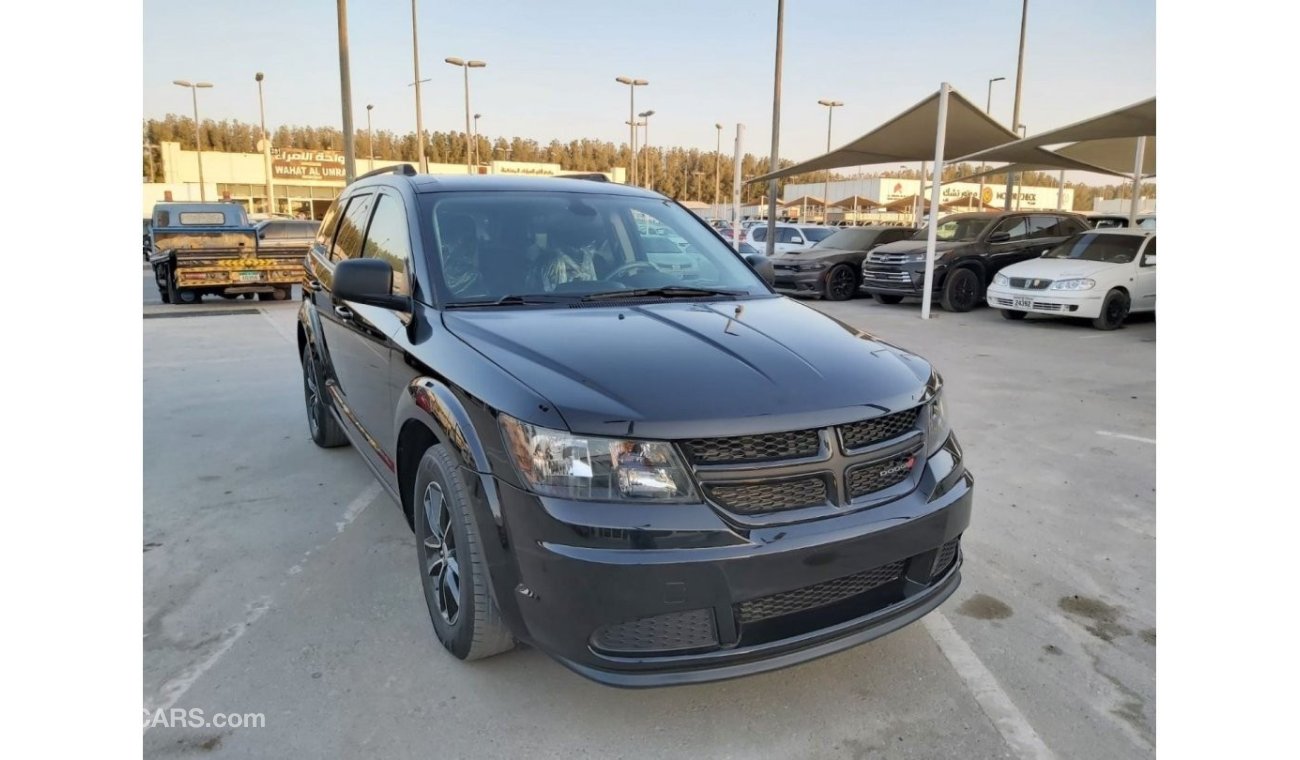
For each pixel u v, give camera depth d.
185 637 3.06
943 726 2.59
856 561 2.35
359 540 3.97
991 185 51.69
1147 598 3.43
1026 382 7.93
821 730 2.56
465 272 3.31
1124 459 5.37
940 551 2.65
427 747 2.46
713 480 2.24
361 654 2.96
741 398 2.35
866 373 2.62
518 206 3.71
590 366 2.49
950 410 6.74
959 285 14.22
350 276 3.07
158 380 7.86
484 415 2.46
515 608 2.37
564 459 2.24
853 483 2.40
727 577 2.19
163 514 4.30
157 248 16.38
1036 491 4.75
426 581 3.03
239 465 5.14
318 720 2.58
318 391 5.17
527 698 2.71
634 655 2.23
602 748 2.47
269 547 3.88
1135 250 12.17
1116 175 22.56
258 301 16.34
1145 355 9.55
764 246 21.88
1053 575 3.64
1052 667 2.92
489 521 2.41
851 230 17.70
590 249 3.60
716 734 2.54
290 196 57.56
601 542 2.18
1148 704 2.69
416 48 25.72
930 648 3.03
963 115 13.63
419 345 3.03
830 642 2.38
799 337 2.89
